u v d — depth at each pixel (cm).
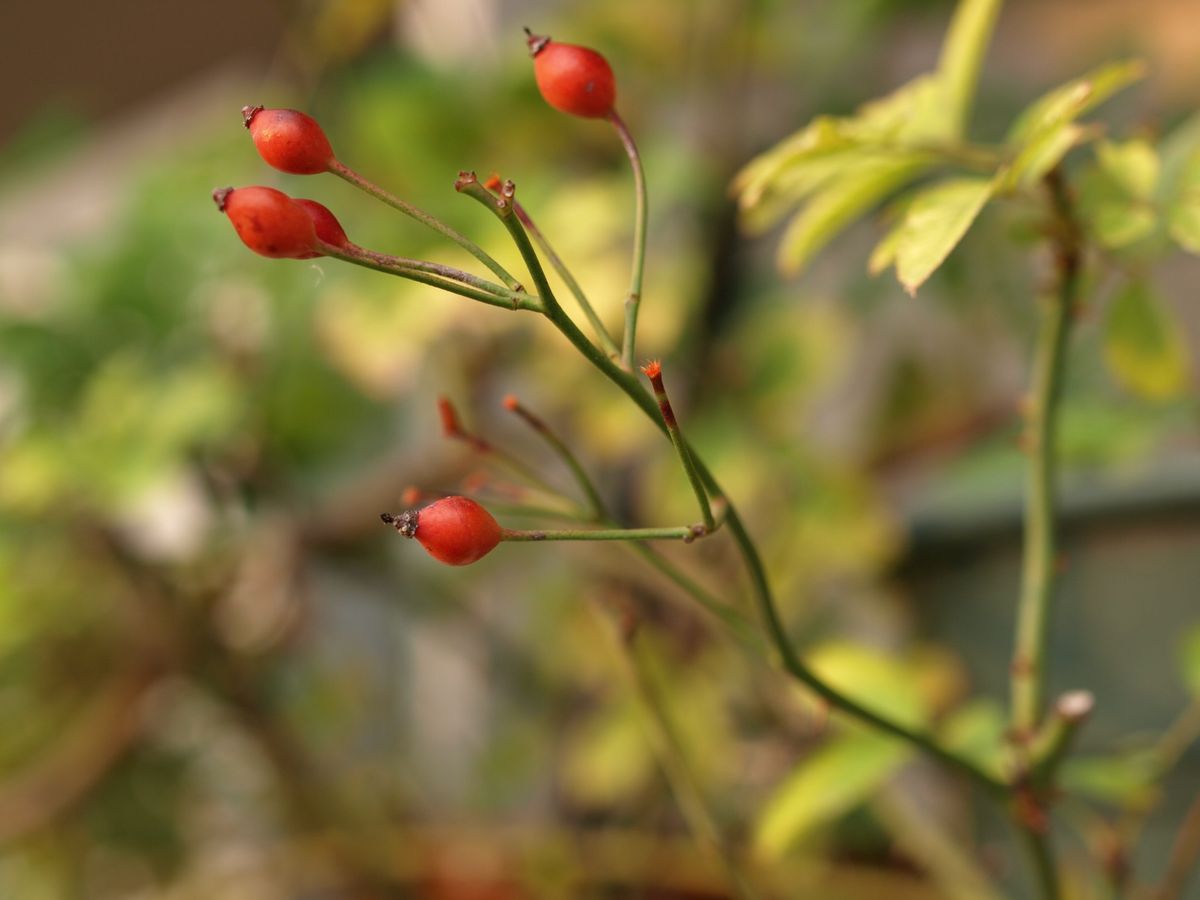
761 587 37
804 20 74
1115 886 44
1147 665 58
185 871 80
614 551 65
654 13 70
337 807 77
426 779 86
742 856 65
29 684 74
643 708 44
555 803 82
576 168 67
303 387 65
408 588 77
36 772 72
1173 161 40
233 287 63
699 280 66
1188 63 78
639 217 35
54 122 88
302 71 72
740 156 70
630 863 70
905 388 78
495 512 39
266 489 69
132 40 102
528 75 63
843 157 39
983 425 78
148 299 62
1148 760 45
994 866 60
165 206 64
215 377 60
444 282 33
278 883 78
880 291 74
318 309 60
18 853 76
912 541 63
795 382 63
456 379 62
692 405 65
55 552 69
